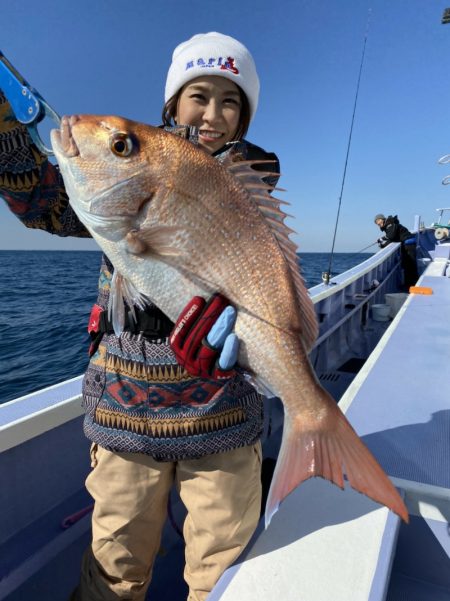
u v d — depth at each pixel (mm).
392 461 1454
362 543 1121
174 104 1478
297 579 1005
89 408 1262
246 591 975
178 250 1081
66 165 1054
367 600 950
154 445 1186
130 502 1244
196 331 1050
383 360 2354
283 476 1089
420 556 1304
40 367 6602
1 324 9617
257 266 1125
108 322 1247
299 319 1171
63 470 1800
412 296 3895
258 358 1130
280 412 3170
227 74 1330
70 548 1677
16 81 1012
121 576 1289
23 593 1507
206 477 1227
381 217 9070
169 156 1065
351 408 1834
